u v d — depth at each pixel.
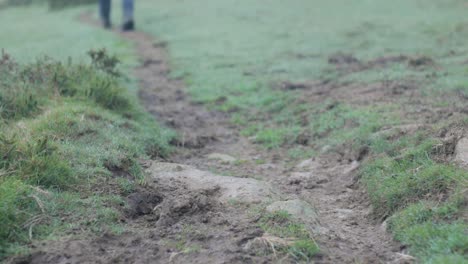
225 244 4.98
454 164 5.92
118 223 5.40
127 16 21.84
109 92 9.17
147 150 7.75
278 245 4.88
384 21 18.81
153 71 14.76
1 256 4.68
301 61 14.15
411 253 4.94
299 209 5.57
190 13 24.83
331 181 7.09
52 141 6.58
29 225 5.02
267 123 9.91
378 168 6.66
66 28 22.23
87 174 6.12
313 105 10.16
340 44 15.87
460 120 6.86
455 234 4.83
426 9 20.45
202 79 13.22
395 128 7.62
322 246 5.04
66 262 4.64
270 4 25.45
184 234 5.23
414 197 5.73
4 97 8.08
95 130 7.45
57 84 9.04
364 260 4.88
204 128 9.92
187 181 6.51
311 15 21.91
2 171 5.56
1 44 18.58
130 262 4.75
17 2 34.97
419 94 9.48
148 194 6.04
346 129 8.44
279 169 7.73
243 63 14.67
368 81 10.99
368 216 5.96
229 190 6.18
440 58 12.67
